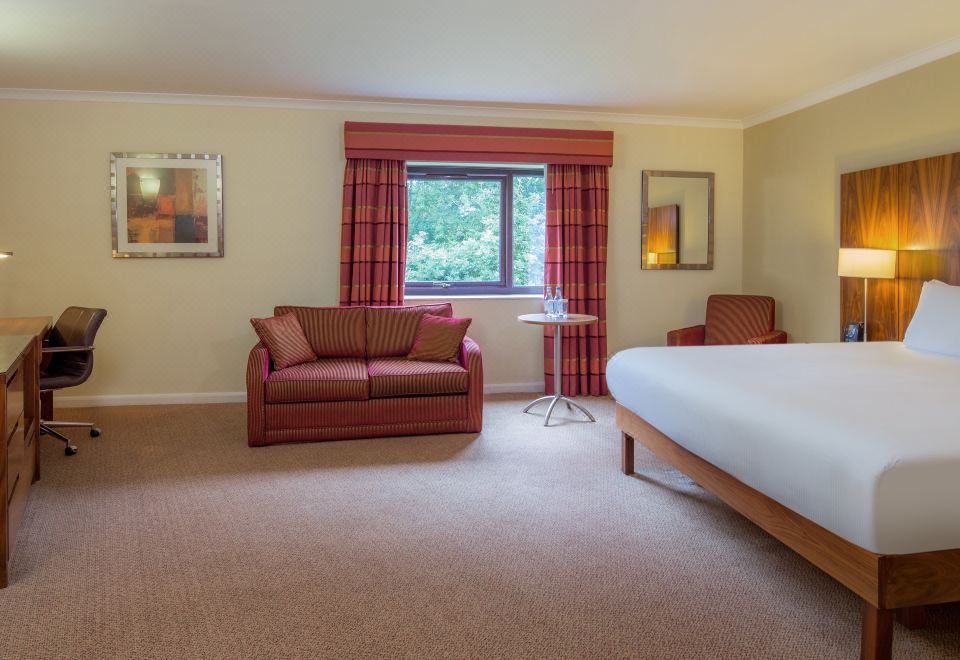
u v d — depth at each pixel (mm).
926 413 2098
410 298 5629
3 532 2340
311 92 5074
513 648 1998
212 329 5363
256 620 2146
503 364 5836
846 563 1862
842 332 4816
